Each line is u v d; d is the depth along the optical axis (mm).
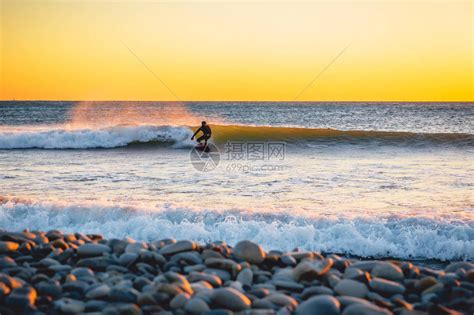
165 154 18828
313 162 16562
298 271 5660
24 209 9727
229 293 4867
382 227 8750
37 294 5199
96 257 6238
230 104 95000
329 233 8523
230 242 8375
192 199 11312
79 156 18453
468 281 5758
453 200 11188
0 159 17625
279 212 9555
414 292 5547
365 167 15477
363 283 5402
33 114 52531
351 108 72500
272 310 4703
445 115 50094
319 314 4625
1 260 5992
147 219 9070
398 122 41812
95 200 11086
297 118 48250
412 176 13938
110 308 4699
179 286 5102
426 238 8336
